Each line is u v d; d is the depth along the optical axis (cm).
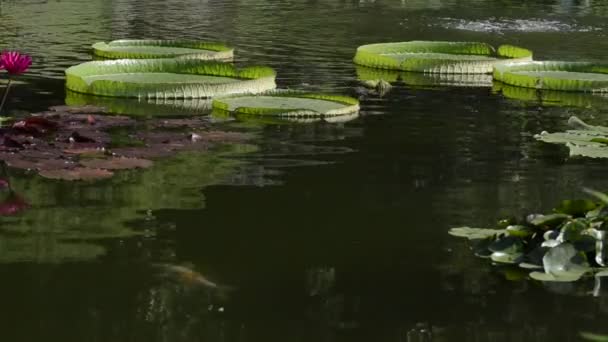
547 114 856
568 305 394
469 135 746
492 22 1716
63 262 427
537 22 1722
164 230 477
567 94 987
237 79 993
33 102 840
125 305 382
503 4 2091
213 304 386
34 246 446
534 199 552
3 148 628
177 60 1025
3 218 489
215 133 718
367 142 707
